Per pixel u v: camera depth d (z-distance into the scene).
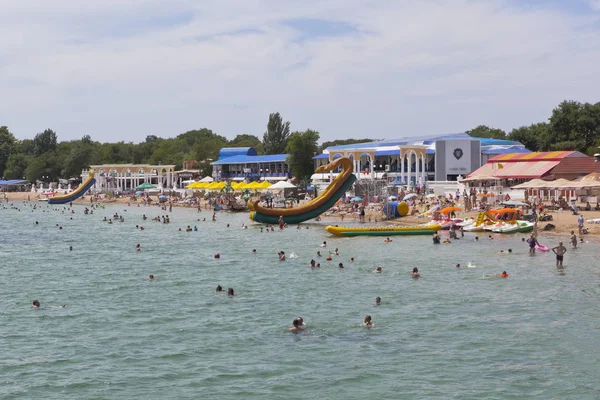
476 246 63.91
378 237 74.00
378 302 39.25
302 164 162.50
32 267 55.97
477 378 26.73
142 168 191.12
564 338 31.70
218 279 48.56
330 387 26.00
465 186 111.38
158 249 67.69
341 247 65.75
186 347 31.14
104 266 56.12
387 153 145.62
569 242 64.50
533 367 27.88
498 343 31.08
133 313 37.94
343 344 31.25
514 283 44.66
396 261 55.25
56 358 29.70
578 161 97.50
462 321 34.97
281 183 127.31
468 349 30.27
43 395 25.53
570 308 37.41
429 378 26.80
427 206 96.69
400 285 44.72
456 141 131.88
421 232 74.94
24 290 45.16
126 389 26.06
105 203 170.00
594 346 30.47
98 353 30.41
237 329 34.09
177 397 25.22
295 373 27.52
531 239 57.59
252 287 45.12
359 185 113.94
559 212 82.44
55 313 38.09
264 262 56.91
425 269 50.91
